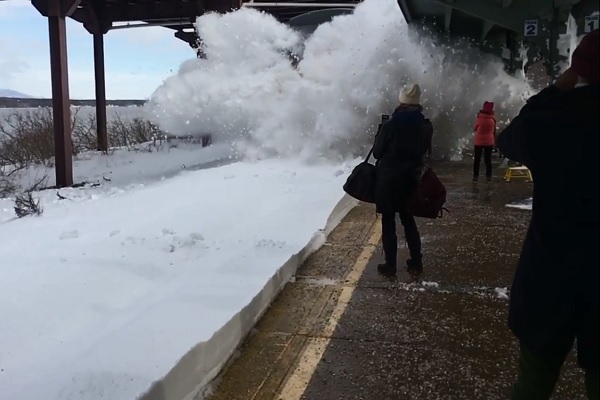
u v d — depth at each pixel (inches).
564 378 133.4
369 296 184.2
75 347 138.0
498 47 535.5
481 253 228.1
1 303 167.3
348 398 126.4
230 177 380.8
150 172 481.1
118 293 173.9
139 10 661.3
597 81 83.1
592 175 81.5
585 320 83.0
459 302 178.4
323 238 243.0
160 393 116.3
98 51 685.9
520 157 89.2
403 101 198.8
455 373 135.9
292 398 126.8
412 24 491.5
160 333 137.3
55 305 165.0
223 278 178.7
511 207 311.4
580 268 82.2
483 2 428.8
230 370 139.7
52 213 312.5
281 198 301.9
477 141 400.5
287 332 159.6
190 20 649.0
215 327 140.6
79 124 805.2
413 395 127.1
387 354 145.8
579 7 454.6
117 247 219.8
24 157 651.5
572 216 83.4
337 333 158.4
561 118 83.1
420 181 192.1
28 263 205.5
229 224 250.1
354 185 203.6
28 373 126.0
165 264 197.5
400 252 231.5
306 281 198.1
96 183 451.2
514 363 140.4
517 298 91.0
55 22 438.0
